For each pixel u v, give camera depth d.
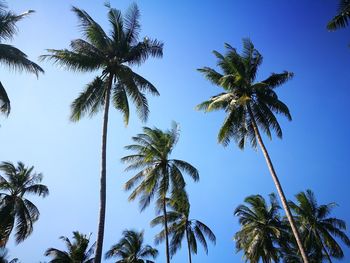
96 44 18.41
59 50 17.78
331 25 17.42
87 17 18.64
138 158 27.19
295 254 41.50
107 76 18.73
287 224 36.62
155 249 36.06
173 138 27.11
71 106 17.95
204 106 25.75
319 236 34.78
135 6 19.77
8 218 26.58
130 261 33.84
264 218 35.28
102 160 15.37
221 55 25.17
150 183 25.25
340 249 32.88
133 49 18.67
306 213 34.97
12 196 28.80
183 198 25.83
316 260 36.97
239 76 23.09
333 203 35.25
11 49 17.91
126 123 18.91
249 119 23.95
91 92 18.22
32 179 30.84
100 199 14.18
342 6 17.11
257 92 23.92
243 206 36.69
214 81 25.72
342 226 34.66
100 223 13.50
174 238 33.59
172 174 25.56
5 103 17.97
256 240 33.06
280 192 19.91
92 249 34.09
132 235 36.53
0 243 25.59
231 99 23.92
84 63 17.73
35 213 29.44
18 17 18.27
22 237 26.89
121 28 19.17
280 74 24.75
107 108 17.20
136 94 18.80
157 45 19.09
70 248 34.38
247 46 25.20
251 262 32.34
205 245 34.16
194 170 26.31
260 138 21.98
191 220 34.78
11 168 30.22
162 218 34.66
